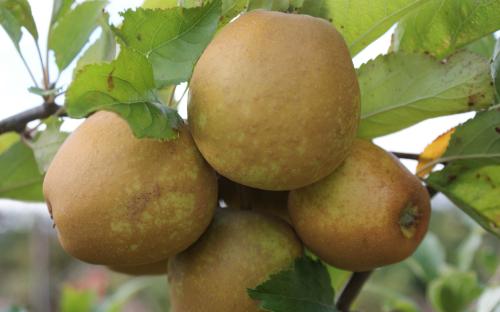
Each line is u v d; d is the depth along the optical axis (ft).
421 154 1.12
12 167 1.32
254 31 0.85
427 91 1.01
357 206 0.94
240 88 0.83
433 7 1.04
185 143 0.90
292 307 0.94
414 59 1.00
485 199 1.08
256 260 0.96
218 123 0.85
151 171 0.87
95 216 0.86
